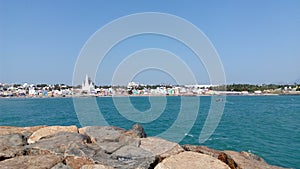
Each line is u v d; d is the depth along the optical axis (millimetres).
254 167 8227
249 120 40094
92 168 7402
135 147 9352
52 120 40469
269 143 21781
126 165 7809
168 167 7234
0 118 43938
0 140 10141
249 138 23844
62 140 9758
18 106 70250
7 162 7547
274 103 89062
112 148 9250
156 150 9188
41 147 9062
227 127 31391
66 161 8141
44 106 69625
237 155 9289
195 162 7594
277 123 36562
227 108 67312
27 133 11969
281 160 16672
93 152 8711
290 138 24125
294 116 46625
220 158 9492
